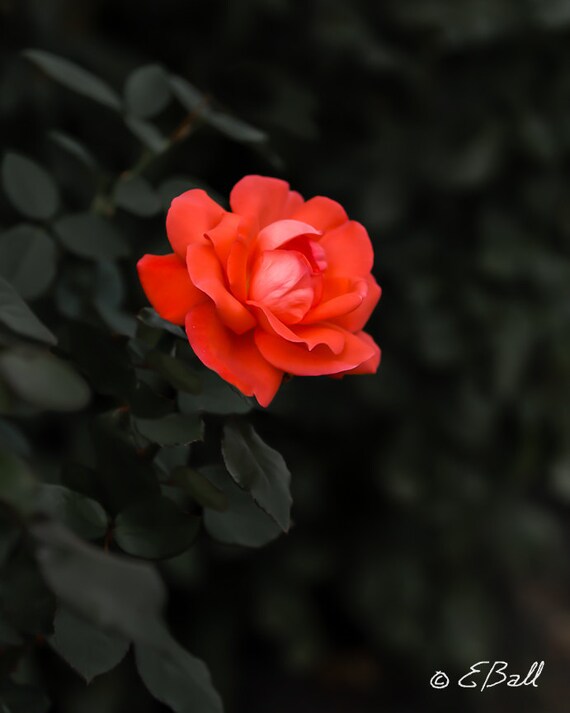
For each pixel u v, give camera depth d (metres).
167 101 0.95
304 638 1.94
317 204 0.81
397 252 1.80
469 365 1.81
